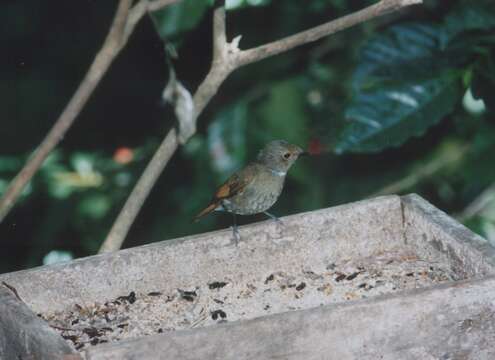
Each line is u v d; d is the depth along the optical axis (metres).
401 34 12.74
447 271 10.86
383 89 12.50
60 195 14.86
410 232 11.38
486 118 13.43
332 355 8.84
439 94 12.47
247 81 15.47
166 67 17.25
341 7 15.32
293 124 14.70
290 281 11.09
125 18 9.99
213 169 14.40
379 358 8.97
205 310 10.61
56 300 10.48
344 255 11.38
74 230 15.23
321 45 15.41
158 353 8.40
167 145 10.89
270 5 15.63
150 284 10.80
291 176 15.28
